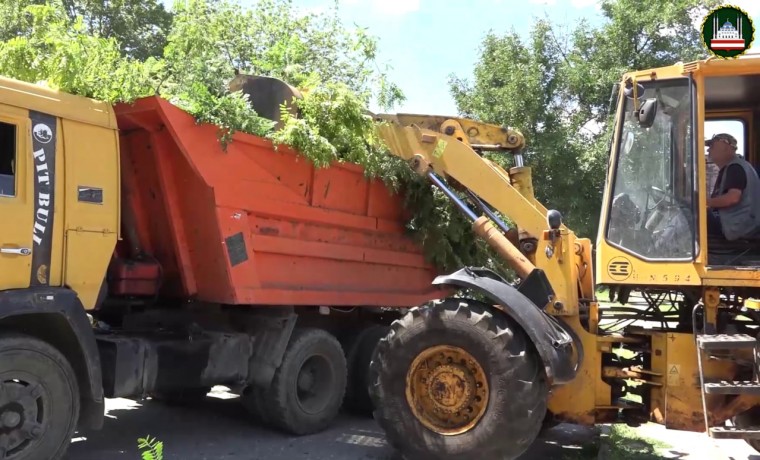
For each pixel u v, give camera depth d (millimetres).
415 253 7594
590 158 16359
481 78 18578
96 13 20234
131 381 5055
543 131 17391
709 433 4637
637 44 18109
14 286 4293
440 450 5027
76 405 4531
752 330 5062
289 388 6254
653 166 5125
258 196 5863
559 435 6496
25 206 4375
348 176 6703
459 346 5074
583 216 16594
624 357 5555
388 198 7223
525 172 6758
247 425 6695
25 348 4238
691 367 5023
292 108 6207
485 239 6070
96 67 5059
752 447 5746
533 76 17469
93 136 4855
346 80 7723
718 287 4957
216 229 5570
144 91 5320
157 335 5547
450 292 7707
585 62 17891
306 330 6531
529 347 5012
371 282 7125
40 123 4516
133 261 5746
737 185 5215
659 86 5098
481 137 7141
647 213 5121
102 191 4887
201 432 6375
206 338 5750
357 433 6578
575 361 5207
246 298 5738
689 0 16969
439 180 6559
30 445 4250
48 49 5102
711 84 5352
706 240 4945
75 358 4613
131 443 5852
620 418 5406
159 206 5738
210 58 6332
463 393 5113
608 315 5832
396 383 5223
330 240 6637
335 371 6738
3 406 4133
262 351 6176
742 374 4883
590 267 5867
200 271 5793
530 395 4867
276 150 5949
